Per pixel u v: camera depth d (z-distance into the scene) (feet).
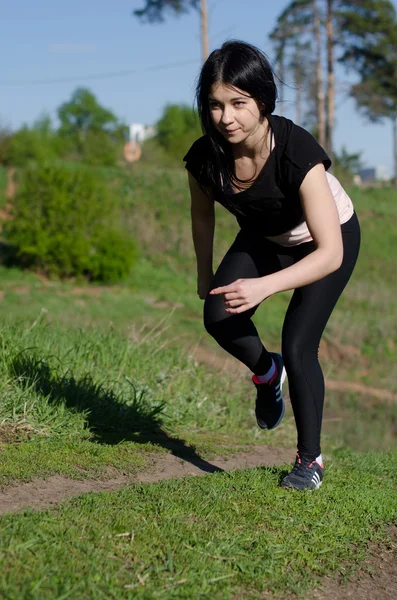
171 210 83.71
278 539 8.72
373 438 29.71
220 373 22.81
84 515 8.56
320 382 10.33
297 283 8.66
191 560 7.75
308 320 10.00
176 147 145.07
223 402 20.30
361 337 56.13
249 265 10.22
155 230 78.28
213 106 8.86
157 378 19.03
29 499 9.36
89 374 16.43
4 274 63.36
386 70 101.40
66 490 9.99
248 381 23.02
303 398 10.30
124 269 65.57
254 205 9.58
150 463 12.19
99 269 64.64
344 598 7.82
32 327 18.15
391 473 13.26
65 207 63.67
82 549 7.56
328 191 9.12
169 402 17.79
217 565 7.74
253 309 10.62
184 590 7.09
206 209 10.67
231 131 8.84
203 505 9.32
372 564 8.80
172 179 92.79
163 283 66.59
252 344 10.52
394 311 65.72
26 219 64.18
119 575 7.18
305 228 9.90
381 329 57.57
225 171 9.45
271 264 10.30
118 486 10.54
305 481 10.48
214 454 13.92
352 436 29.63
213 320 10.21
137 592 6.90
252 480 10.72
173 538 8.21
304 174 8.98
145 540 8.05
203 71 8.80
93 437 13.56
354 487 11.25
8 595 6.38
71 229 64.54
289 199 9.42
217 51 8.80
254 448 15.40
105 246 64.90
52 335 18.24
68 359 16.89
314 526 9.31
